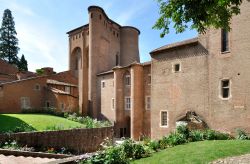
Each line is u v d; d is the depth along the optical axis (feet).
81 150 93.09
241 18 75.66
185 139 59.47
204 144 52.75
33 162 37.68
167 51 97.76
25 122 105.91
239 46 75.77
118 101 153.28
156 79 101.04
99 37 193.77
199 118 84.12
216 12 33.09
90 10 193.98
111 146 42.19
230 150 46.03
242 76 74.38
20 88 156.66
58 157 40.98
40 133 75.87
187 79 89.81
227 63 78.48
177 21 34.09
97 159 32.83
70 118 145.28
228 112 76.89
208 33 84.58
